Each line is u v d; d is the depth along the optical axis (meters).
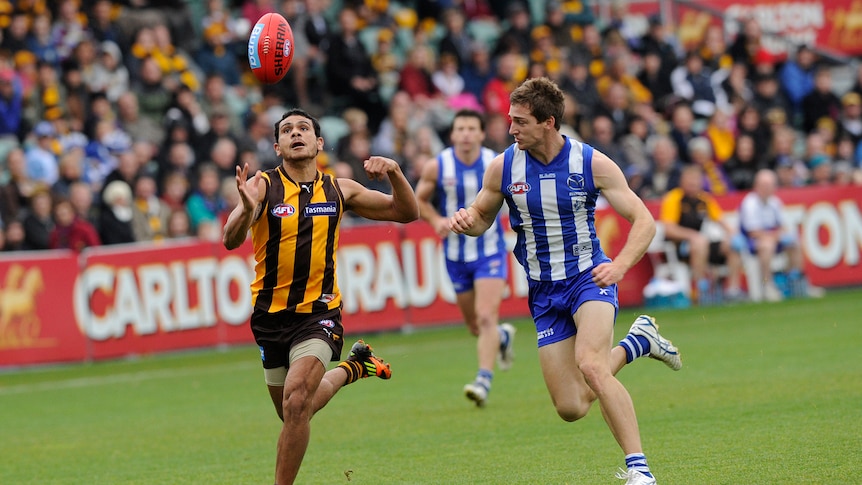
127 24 62.12
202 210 54.00
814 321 47.97
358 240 53.06
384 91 66.50
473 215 21.38
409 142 60.03
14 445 29.70
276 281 20.00
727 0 87.12
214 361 47.69
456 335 51.84
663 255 57.94
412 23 72.44
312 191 20.27
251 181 19.91
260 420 31.89
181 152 55.72
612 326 20.12
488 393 33.72
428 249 54.44
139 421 32.94
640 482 18.69
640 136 65.50
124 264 50.00
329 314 20.11
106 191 52.12
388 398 34.50
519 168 20.84
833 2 87.69
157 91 59.28
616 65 69.88
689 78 73.31
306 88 65.06
